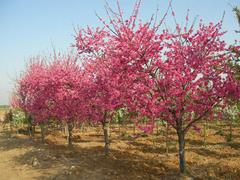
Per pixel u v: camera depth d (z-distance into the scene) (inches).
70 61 625.3
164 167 433.1
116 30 377.1
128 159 479.2
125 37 365.4
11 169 474.3
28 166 478.0
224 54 361.1
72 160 484.1
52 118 741.3
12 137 834.8
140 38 355.9
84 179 389.7
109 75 407.5
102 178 388.2
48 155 526.9
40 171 442.9
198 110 353.7
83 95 478.9
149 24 367.6
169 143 616.4
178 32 363.6
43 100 645.3
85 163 459.2
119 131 821.2
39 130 994.7
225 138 659.4
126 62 356.8
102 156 498.9
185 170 384.2
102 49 438.0
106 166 438.9
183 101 354.0
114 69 382.0
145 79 356.5
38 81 682.8
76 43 442.9
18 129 1005.2
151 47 350.3
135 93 354.6
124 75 367.2
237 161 460.1
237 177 378.6
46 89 607.2
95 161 468.4
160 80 354.9
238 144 591.2
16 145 686.5
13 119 1021.2
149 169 422.0
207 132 739.4
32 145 666.8
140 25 370.0
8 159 544.7
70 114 561.9
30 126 847.1
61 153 538.9
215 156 501.7
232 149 552.1
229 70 356.5
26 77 828.0
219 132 708.7
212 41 355.6
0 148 665.6
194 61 344.2
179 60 348.8
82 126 852.0
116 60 373.1
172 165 442.9
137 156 503.8
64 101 554.3
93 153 529.3
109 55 424.5
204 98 353.7
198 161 465.4
